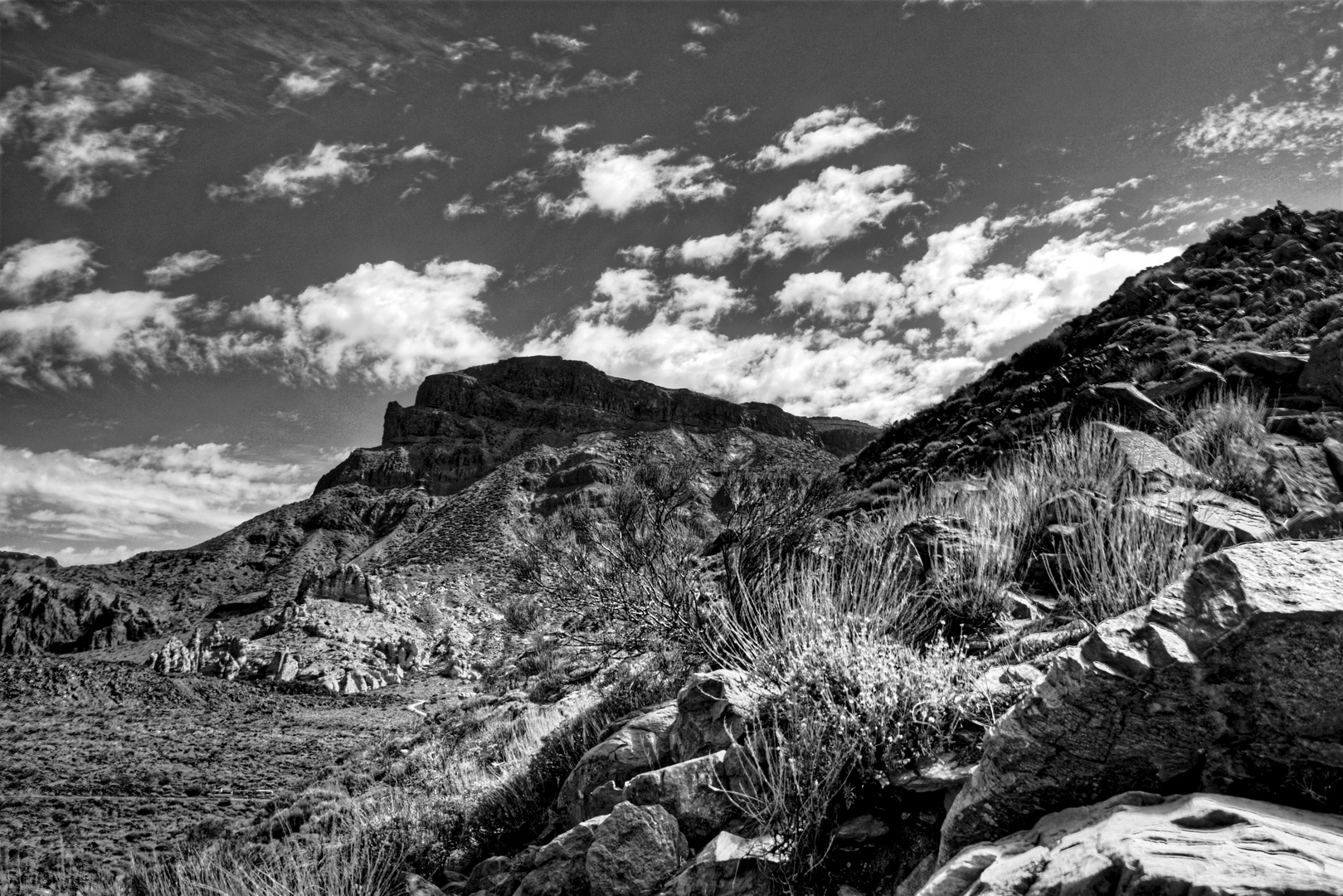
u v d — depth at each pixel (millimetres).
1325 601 2158
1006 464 8078
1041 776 2492
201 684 145625
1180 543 4121
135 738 107500
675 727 4793
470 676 153500
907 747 3277
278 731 112250
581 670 12547
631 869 3783
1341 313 11539
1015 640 4262
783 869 3145
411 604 189125
